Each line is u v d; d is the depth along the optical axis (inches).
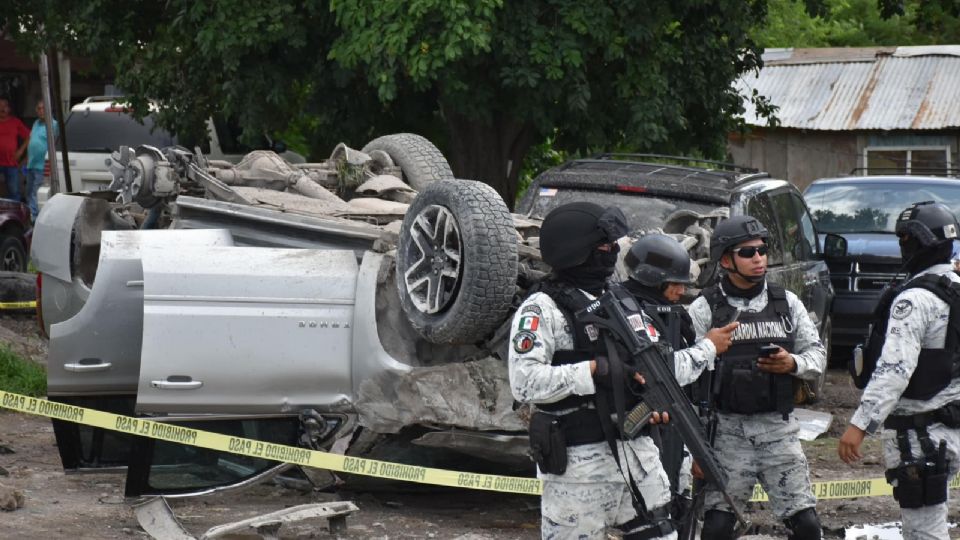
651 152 529.7
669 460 181.2
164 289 257.3
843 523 280.2
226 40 464.8
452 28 426.6
